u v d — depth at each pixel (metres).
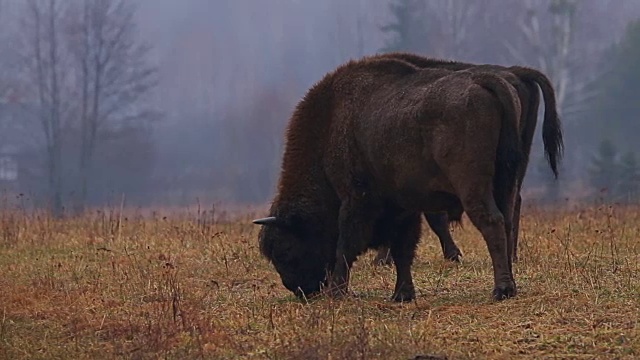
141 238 56.53
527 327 32.09
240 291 41.94
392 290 41.22
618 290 36.84
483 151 35.22
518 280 40.12
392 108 37.78
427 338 30.91
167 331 33.12
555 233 52.94
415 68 39.03
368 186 39.47
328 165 40.53
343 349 29.59
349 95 40.12
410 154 36.97
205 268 47.09
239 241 54.09
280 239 41.03
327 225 41.16
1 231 59.94
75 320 35.47
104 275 45.66
